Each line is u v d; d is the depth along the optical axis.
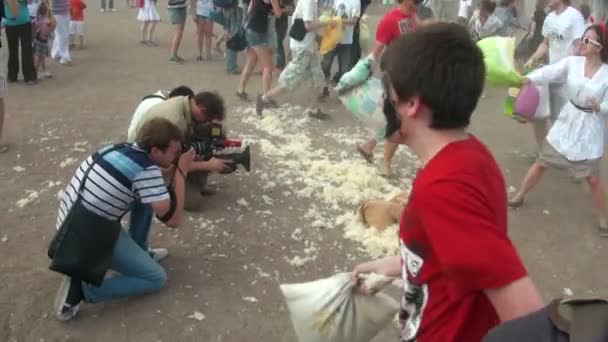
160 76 9.80
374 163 6.45
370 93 5.41
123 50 11.56
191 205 5.27
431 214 1.56
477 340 1.71
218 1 9.91
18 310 4.02
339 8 8.39
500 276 1.48
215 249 4.80
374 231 5.06
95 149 6.66
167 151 3.79
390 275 2.49
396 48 1.68
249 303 4.19
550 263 4.89
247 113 7.92
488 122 8.06
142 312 4.04
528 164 6.71
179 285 4.32
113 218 3.72
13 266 4.50
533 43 10.77
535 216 5.62
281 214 5.38
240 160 5.21
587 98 5.04
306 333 2.62
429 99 1.62
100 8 16.61
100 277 3.71
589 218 5.60
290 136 7.16
